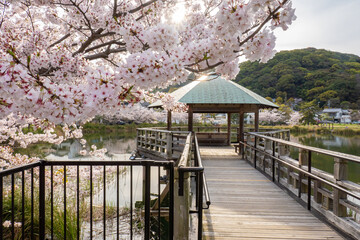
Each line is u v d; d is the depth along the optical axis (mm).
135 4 4637
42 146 16391
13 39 4254
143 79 2211
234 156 9039
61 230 4172
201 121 38000
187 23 4445
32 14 5488
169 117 10562
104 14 3900
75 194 5711
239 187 5297
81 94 2055
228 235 3172
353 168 10742
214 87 10305
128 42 2771
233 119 41156
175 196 2328
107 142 21562
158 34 2350
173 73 2264
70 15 4109
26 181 5699
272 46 2430
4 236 4215
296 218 3697
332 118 58688
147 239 2371
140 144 11086
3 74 1746
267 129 12711
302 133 35500
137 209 6137
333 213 3473
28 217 4457
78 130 7523
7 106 2004
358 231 2963
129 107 2363
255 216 3777
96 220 5441
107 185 8203
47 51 3900
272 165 5852
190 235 3166
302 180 4391
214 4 4562
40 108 1922
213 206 4191
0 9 4305
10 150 5750
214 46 2506
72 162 2445
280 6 2043
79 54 3609
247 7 2092
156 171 10852
